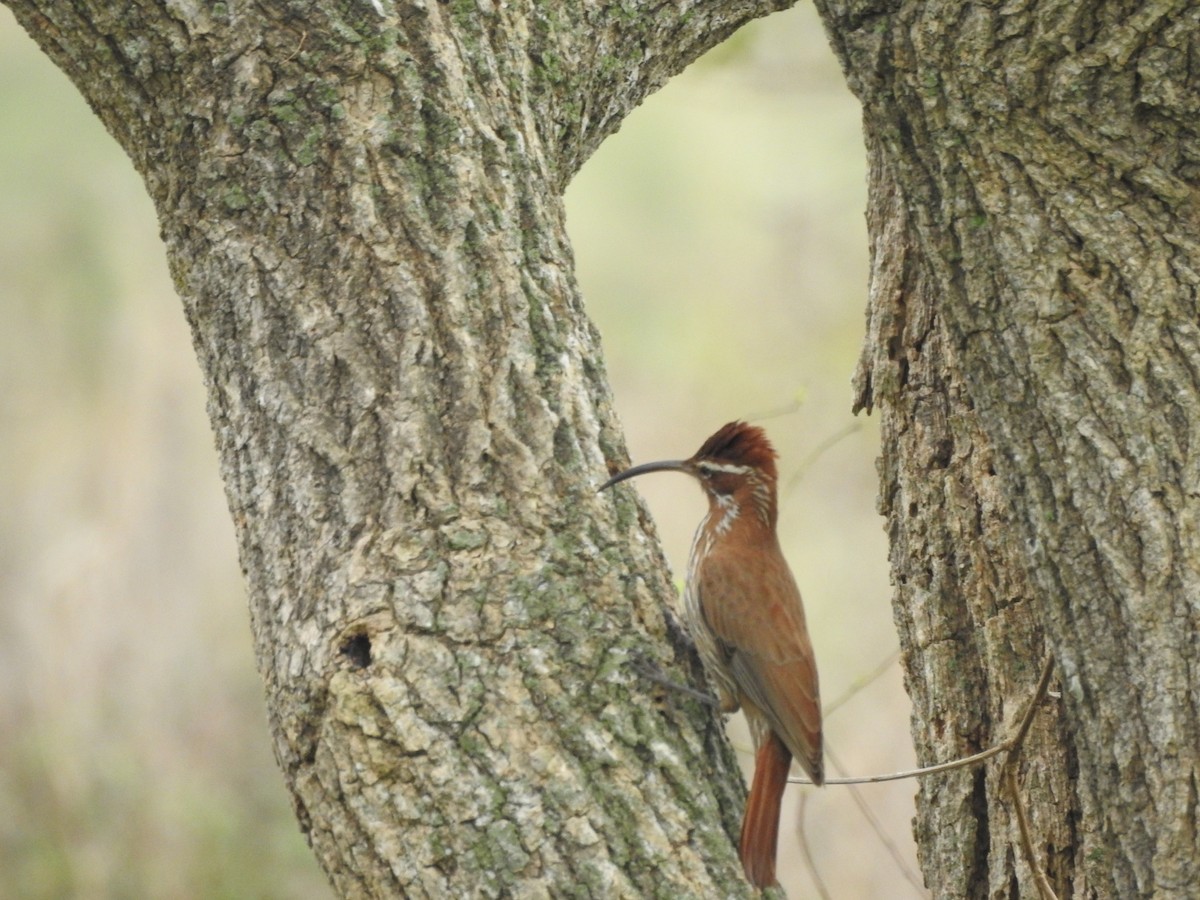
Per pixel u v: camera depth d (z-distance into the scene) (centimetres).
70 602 1991
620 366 2550
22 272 2541
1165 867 745
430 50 870
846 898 1700
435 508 788
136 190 2695
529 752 743
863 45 785
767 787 802
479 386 817
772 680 930
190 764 1884
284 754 779
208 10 862
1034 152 774
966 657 967
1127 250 765
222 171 858
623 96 1049
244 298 846
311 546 796
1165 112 762
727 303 2569
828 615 2127
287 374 830
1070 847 905
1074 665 776
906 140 794
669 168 2812
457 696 746
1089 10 750
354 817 741
